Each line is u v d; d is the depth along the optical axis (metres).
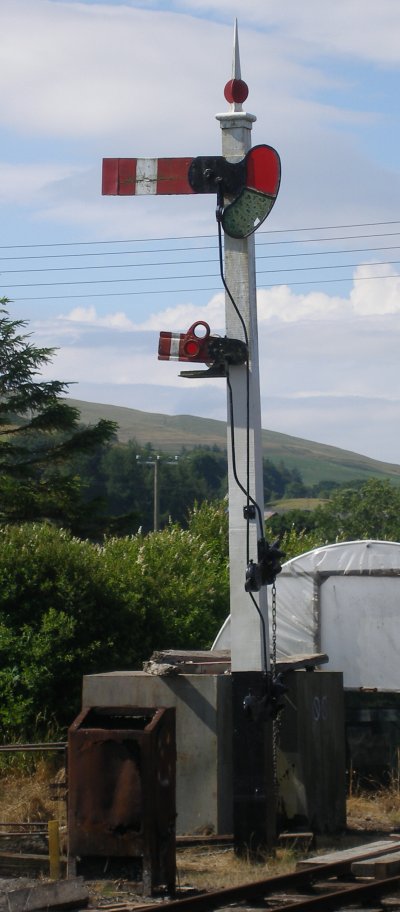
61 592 14.68
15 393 28.52
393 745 12.92
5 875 8.55
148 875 7.77
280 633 14.30
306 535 24.38
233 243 9.61
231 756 9.86
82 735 8.03
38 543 15.25
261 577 9.19
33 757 12.91
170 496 66.38
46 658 14.03
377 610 13.91
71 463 29.92
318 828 10.15
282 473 139.38
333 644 14.04
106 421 29.67
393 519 61.03
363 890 7.48
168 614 15.98
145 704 9.95
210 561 19.55
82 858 8.03
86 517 28.33
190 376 9.66
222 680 9.88
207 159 9.56
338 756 10.80
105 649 14.68
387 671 13.74
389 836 10.29
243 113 9.56
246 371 9.52
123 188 9.74
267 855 8.98
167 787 8.06
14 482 27.78
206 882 8.31
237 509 9.48
